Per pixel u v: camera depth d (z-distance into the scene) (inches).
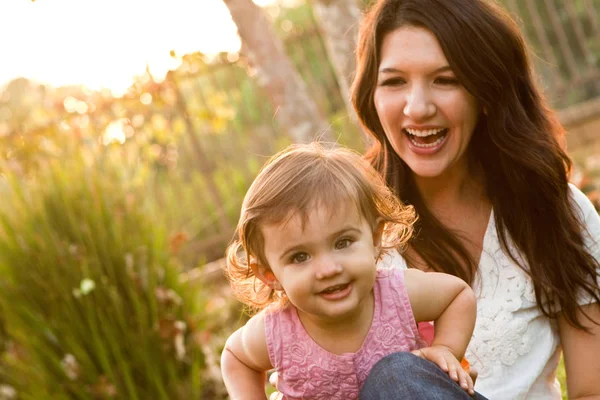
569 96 366.3
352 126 290.0
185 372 184.2
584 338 98.3
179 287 195.8
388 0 96.9
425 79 94.5
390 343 83.7
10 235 183.5
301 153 83.9
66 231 186.4
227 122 311.4
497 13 96.3
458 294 86.0
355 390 83.7
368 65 99.7
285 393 86.1
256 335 86.1
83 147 232.1
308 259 79.0
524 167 97.1
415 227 101.2
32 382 175.9
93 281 178.9
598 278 97.5
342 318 82.4
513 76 97.2
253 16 214.5
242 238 82.9
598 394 98.0
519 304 96.3
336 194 78.9
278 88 214.4
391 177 102.9
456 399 74.9
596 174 253.6
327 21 194.1
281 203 79.0
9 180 195.9
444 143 96.6
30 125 265.3
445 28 93.0
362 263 78.7
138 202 207.3
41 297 179.6
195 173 303.0
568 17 383.2
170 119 290.0
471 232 101.3
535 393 97.4
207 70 300.5
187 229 292.5
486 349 95.7
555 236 96.8
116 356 174.4
